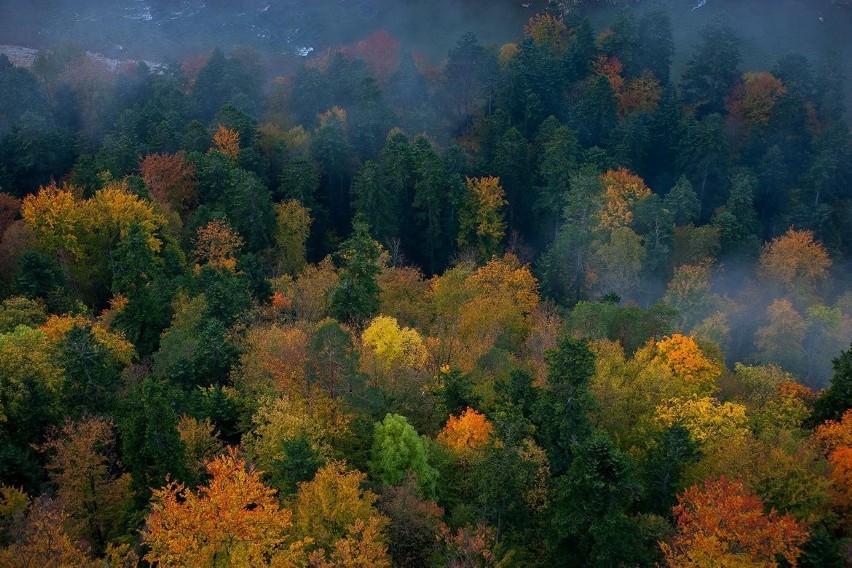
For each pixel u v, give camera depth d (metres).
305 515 30.91
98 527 34.66
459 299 71.31
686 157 103.25
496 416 37.09
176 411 41.09
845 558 31.84
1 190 80.31
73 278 70.06
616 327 60.16
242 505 28.23
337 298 61.50
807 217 94.94
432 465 39.09
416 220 96.19
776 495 36.84
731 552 29.42
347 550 27.75
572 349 36.44
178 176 84.31
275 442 37.19
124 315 56.75
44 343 47.72
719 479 34.59
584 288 84.31
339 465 33.50
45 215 69.31
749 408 49.34
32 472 36.72
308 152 97.38
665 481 37.72
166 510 28.39
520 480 33.66
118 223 71.19
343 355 42.50
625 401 46.38
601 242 86.44
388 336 52.94
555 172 92.94
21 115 96.25
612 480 30.33
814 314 70.81
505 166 97.50
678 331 72.00
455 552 29.83
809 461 38.59
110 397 43.66
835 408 47.06
